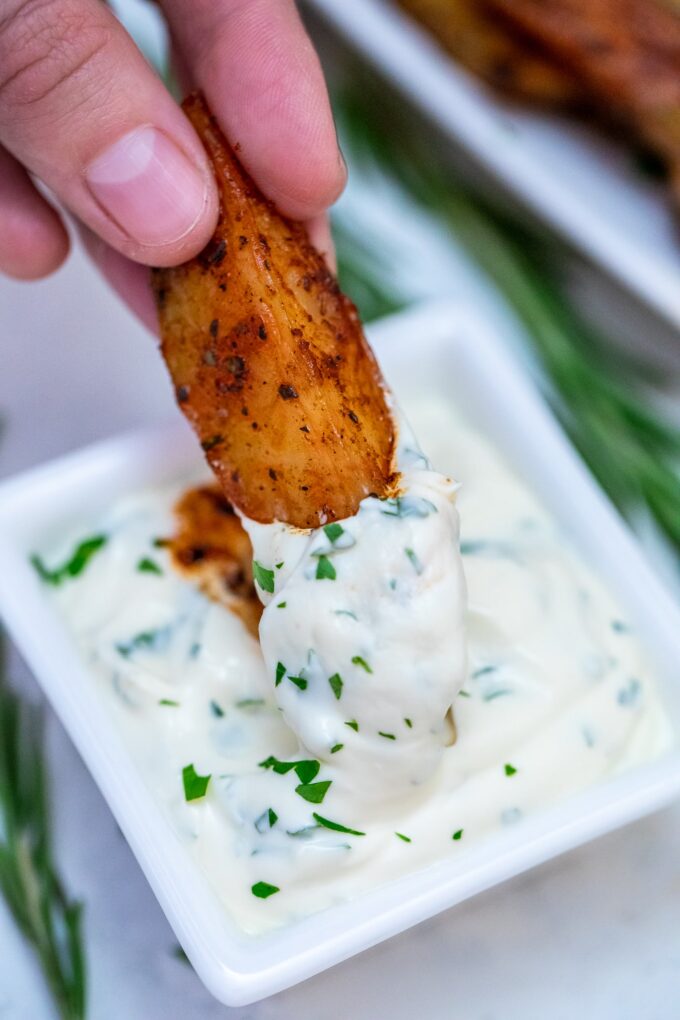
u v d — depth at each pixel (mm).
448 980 346
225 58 352
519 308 432
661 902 355
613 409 412
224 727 334
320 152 349
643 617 348
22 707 373
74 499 358
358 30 464
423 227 456
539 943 351
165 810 329
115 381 417
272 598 323
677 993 347
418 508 317
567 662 339
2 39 328
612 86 446
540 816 325
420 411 381
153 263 338
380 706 313
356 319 345
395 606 312
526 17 451
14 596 345
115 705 339
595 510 358
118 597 349
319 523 324
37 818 360
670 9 458
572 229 434
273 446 327
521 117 474
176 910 314
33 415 412
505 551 352
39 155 339
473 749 329
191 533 353
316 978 345
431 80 456
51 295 427
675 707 342
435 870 319
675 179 444
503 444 372
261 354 325
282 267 334
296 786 321
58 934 351
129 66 334
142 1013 343
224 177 338
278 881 320
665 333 441
